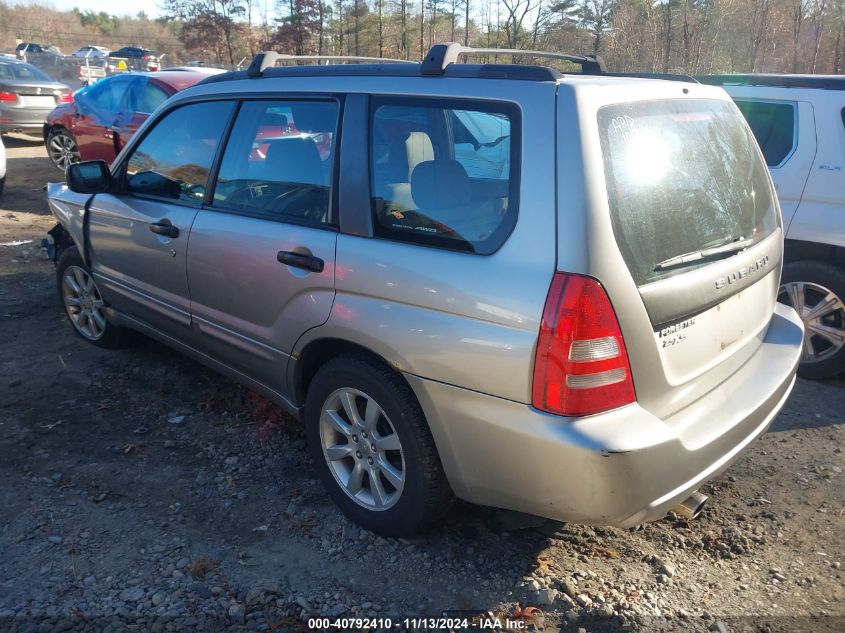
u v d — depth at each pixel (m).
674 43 29.52
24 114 13.95
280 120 3.48
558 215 2.46
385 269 2.87
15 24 76.62
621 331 2.46
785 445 4.16
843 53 25.78
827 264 4.84
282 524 3.29
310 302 3.17
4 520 3.21
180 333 4.13
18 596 2.78
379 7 35.66
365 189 3.04
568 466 2.47
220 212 3.70
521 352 2.49
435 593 2.89
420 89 2.96
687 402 2.80
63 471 3.62
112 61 39.97
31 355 4.97
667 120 2.85
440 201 2.80
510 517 3.36
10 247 7.69
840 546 3.28
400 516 3.06
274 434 4.06
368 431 3.12
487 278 2.58
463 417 2.69
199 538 3.17
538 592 2.89
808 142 4.89
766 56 26.72
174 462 3.76
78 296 5.14
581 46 31.84
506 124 2.66
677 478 2.60
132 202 4.32
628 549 3.21
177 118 4.14
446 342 2.68
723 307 2.93
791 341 3.45
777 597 2.94
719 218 2.96
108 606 2.75
